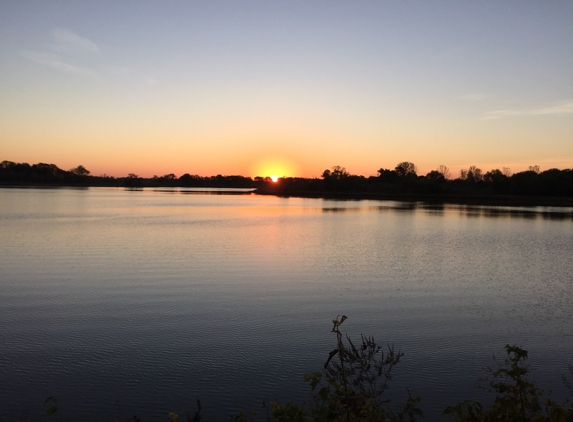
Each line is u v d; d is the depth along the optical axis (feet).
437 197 422.41
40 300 57.98
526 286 69.82
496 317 53.52
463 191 442.50
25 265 81.10
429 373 37.99
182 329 47.85
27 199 327.47
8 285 65.72
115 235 126.62
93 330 47.19
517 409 20.97
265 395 34.27
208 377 37.09
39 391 34.68
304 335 46.57
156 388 35.29
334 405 20.10
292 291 64.34
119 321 50.14
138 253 95.66
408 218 204.13
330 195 490.49
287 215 216.74
